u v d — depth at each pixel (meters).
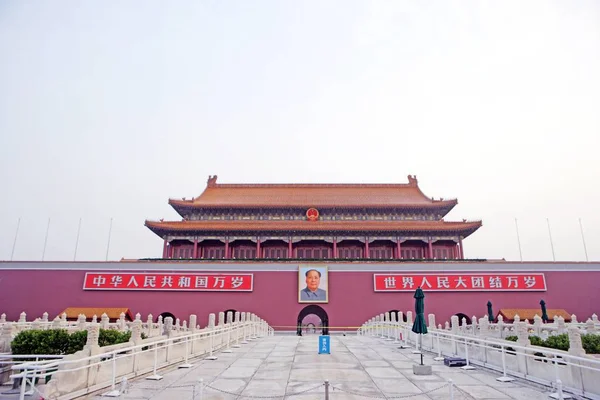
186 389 18.67
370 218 69.31
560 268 58.44
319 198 74.38
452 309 56.91
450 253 66.25
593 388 16.34
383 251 66.50
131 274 58.34
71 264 58.72
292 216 69.50
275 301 57.56
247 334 42.16
